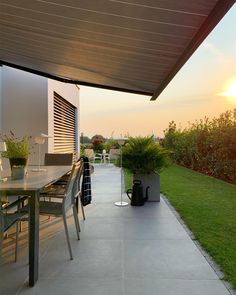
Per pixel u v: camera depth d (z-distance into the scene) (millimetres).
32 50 4504
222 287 2291
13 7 2926
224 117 7855
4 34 3980
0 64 6125
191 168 11523
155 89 5262
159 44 3021
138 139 5566
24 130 7004
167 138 14305
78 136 11500
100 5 2426
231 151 7453
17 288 2295
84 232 3682
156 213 4590
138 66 3998
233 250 2998
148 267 2660
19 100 7035
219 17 2111
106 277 2471
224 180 8156
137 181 5309
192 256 2896
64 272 2566
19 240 3367
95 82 5871
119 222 4109
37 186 2594
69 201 3211
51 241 3357
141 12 2389
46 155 5625
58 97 8398
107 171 11234
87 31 3125
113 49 3531
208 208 4805
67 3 2529
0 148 3443
